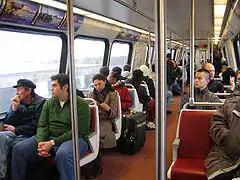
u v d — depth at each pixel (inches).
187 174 101.0
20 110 135.8
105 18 214.1
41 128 126.3
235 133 94.0
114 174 155.1
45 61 187.9
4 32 151.6
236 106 99.3
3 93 153.8
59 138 118.5
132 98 223.1
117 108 171.0
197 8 191.6
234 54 390.6
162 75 35.8
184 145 117.0
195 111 119.3
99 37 253.4
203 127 116.1
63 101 125.5
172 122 267.1
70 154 112.2
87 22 205.6
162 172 36.7
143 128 192.7
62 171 112.3
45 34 181.6
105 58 281.6
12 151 120.3
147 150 195.0
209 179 95.1
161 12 35.3
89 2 154.6
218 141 100.1
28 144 120.7
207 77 134.7
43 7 152.9
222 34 397.4
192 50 108.4
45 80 190.4
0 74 151.3
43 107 129.7
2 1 125.2
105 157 183.2
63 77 122.6
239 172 91.8
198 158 115.0
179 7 190.9
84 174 148.3
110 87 173.6
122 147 187.0
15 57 160.9
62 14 172.2
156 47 36.0
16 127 134.1
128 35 303.6
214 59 390.6
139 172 157.8
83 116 122.1
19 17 143.6
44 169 126.8
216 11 204.2
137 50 360.2
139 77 241.1
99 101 169.2
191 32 106.2
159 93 36.1
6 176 122.5
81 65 232.7
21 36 164.1
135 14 202.2
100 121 162.4
